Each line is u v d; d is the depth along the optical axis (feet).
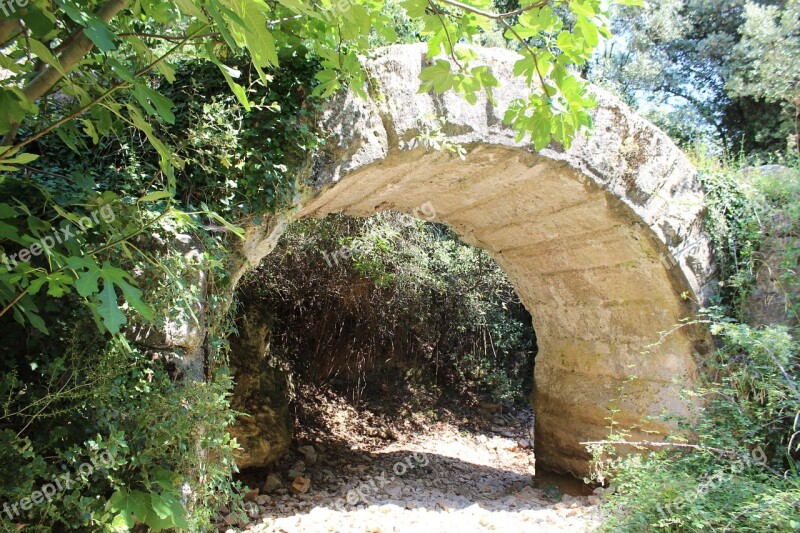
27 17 5.96
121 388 9.79
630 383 21.11
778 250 18.28
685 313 18.94
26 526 8.66
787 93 31.07
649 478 14.74
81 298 9.77
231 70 7.64
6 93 6.69
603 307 21.79
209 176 12.73
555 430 24.03
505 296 36.22
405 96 15.12
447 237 34.53
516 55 16.44
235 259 13.08
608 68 37.17
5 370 9.35
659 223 18.34
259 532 16.81
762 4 34.71
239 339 23.91
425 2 9.46
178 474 10.07
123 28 8.25
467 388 36.27
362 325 31.55
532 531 16.21
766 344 15.90
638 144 18.17
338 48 11.77
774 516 12.48
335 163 14.25
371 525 16.56
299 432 27.81
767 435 16.46
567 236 20.61
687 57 38.65
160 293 10.40
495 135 16.11
